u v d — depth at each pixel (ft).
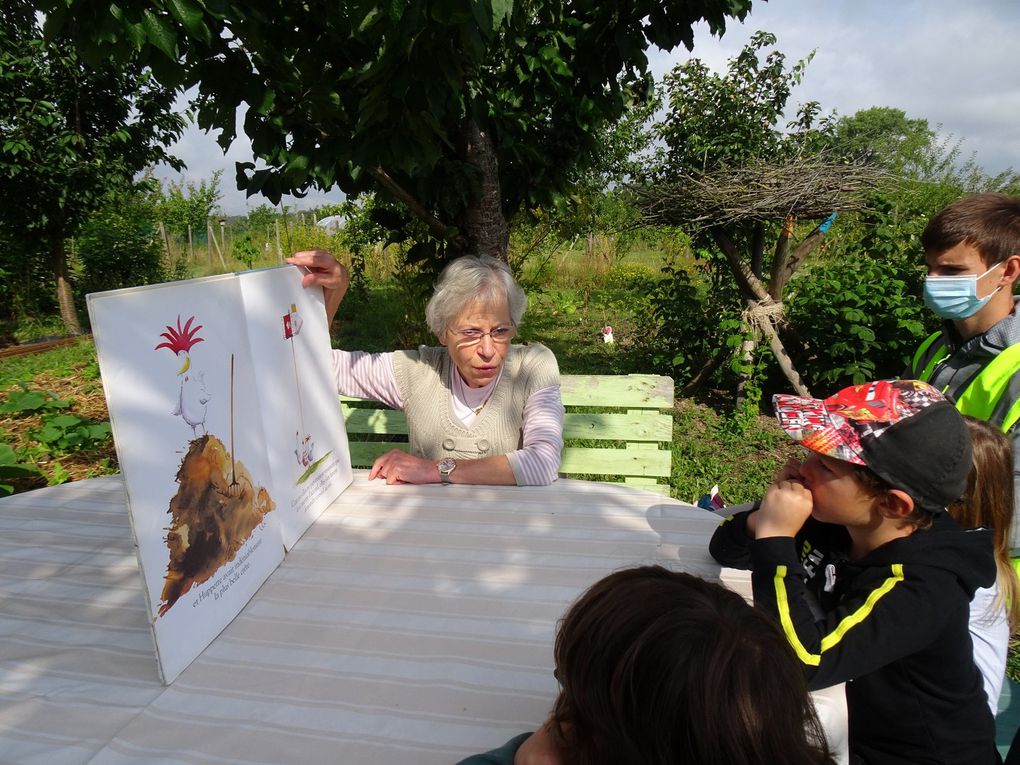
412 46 5.69
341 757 3.05
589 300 33.04
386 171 8.78
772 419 16.53
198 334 3.76
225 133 6.98
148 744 3.15
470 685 3.53
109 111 29.71
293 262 5.56
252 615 4.21
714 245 17.89
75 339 28.66
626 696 1.87
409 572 4.71
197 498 3.78
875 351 16.11
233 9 5.40
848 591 3.64
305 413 5.39
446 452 6.88
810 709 2.01
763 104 18.84
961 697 3.53
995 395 5.39
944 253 5.73
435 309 6.24
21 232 30.01
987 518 4.23
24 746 3.15
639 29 8.39
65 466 13.85
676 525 5.38
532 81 9.40
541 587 4.49
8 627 4.15
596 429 8.27
